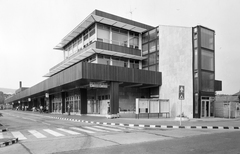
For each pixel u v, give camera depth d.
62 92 36.41
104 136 10.44
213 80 24.98
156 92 27.81
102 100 27.92
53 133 11.59
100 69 21.83
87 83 25.14
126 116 23.80
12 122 19.19
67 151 7.20
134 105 28.45
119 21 26.91
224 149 7.35
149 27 29.89
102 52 26.44
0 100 126.12
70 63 32.59
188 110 23.78
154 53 28.42
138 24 28.84
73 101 33.12
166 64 26.52
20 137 10.27
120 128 14.08
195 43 24.12
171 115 25.16
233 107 22.84
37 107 59.19
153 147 7.72
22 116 30.19
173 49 25.98
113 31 28.20
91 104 30.44
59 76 27.48
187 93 24.08
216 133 11.64
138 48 30.59
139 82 24.64
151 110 22.31
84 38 30.12
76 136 10.47
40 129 13.54
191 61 24.12
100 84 22.80
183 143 8.51
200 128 14.12
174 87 25.34
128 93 28.11
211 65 24.97
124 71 23.56
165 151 7.05
